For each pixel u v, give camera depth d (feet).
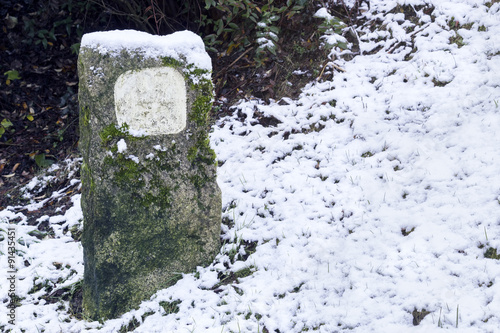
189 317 9.71
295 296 9.65
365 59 15.26
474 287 8.34
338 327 8.70
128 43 9.39
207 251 10.96
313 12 16.79
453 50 13.91
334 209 11.25
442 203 10.13
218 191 10.72
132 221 10.02
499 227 9.11
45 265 11.91
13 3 18.53
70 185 14.92
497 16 14.10
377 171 11.75
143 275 10.36
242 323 9.27
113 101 9.46
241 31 16.71
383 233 10.14
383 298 8.85
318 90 14.88
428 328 7.97
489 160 10.51
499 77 12.35
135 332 9.63
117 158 9.69
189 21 17.87
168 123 9.93
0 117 17.29
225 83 16.34
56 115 17.33
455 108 12.22
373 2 16.61
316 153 13.04
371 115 13.29
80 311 10.76
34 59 18.40
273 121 14.76
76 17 18.76
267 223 11.64
